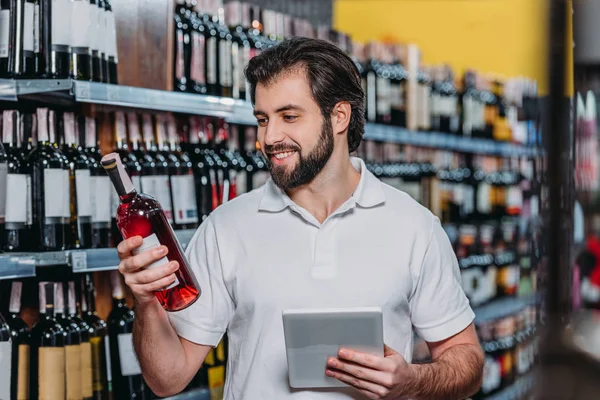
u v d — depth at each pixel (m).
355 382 1.61
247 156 3.30
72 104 2.64
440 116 4.83
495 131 5.38
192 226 2.77
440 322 1.86
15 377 2.34
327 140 1.73
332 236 1.79
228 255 1.83
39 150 2.36
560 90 2.09
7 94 2.29
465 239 4.90
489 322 5.06
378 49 4.30
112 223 2.52
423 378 1.68
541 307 2.16
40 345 2.35
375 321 1.54
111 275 2.65
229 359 1.87
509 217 5.50
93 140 2.55
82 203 2.42
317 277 1.77
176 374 1.77
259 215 1.83
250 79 1.75
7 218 2.27
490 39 6.37
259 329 1.78
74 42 2.38
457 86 5.17
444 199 4.98
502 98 5.54
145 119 2.76
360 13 5.55
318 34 3.90
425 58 5.98
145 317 1.69
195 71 2.94
